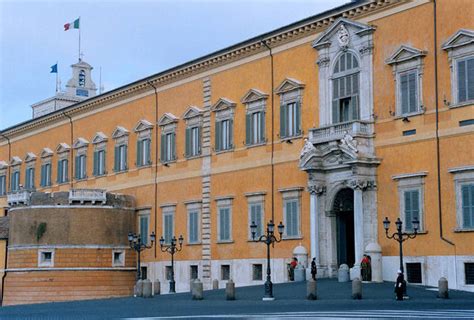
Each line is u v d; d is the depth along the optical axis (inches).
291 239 2171.5
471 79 1744.6
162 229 2751.0
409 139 1877.5
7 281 2832.2
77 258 2726.4
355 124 1963.6
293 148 2201.0
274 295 1747.0
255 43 2340.1
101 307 1691.7
